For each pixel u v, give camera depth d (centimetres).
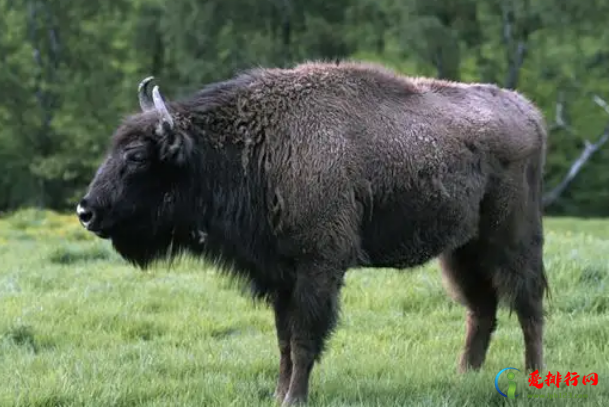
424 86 2278
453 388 2030
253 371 2266
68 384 1994
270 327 2859
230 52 11244
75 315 2916
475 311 2391
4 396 1897
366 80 2141
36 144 13088
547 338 2608
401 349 2533
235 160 2031
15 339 2625
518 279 2333
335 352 2519
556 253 3669
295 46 11775
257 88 2070
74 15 12975
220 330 2803
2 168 13338
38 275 3644
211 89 2117
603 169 13788
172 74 12319
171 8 11444
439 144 2150
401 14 11262
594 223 9938
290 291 2059
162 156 1975
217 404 1900
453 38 10994
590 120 13450
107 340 2645
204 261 2148
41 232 6341
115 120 12538
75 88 12731
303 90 2056
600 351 2475
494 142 2269
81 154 12775
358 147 2041
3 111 12900
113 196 1973
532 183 2395
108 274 3738
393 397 1966
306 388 1956
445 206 2167
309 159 1975
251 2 11381
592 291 3048
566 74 12719
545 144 2481
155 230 2050
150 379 2136
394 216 2112
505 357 2472
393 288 3253
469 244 2350
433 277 3303
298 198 1962
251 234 2028
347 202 1995
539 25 11700
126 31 13100
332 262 1978
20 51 12950
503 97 2394
